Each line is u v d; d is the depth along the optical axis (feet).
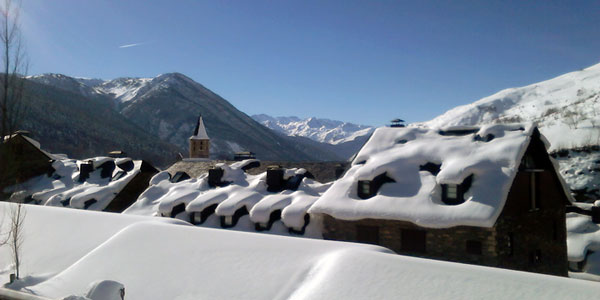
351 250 45.52
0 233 61.87
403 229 67.56
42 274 52.03
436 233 64.59
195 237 53.93
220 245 51.26
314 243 49.37
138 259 50.52
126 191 128.67
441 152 75.25
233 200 87.35
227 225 86.17
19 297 32.91
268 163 132.67
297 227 78.02
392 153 80.48
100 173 139.13
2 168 44.88
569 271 98.12
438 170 72.84
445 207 64.44
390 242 68.44
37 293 45.60
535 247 73.87
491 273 38.78
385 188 73.20
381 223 69.41
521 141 69.10
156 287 45.19
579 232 102.17
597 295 33.81
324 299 38.70
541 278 37.42
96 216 68.08
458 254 62.69
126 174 133.28
